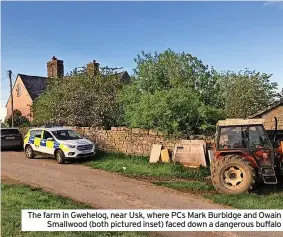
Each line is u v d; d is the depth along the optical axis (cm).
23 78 4088
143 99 1689
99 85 2270
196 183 1173
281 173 1045
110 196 1027
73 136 1789
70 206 893
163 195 1037
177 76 1791
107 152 1819
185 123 1628
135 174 1362
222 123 1091
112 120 2091
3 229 672
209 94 1808
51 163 1673
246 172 1010
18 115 3728
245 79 2708
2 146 2220
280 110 2073
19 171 1457
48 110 2383
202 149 1468
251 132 1059
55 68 3516
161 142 1634
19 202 927
